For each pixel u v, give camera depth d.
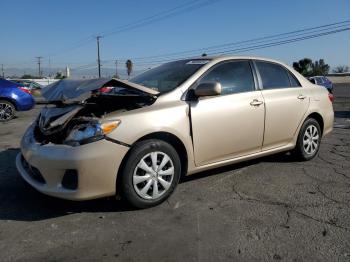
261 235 3.41
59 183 3.68
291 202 4.18
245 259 3.02
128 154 3.80
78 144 3.62
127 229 3.52
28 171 4.16
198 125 4.28
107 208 3.98
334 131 8.92
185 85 4.34
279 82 5.42
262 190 4.56
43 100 4.61
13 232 3.46
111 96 4.20
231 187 4.66
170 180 4.09
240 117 4.68
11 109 11.82
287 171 5.33
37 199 4.24
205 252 3.12
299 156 5.75
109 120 3.71
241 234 3.43
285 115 5.30
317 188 4.64
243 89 4.86
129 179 3.80
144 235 3.41
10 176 5.08
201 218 3.76
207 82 4.22
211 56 4.96
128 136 3.74
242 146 4.80
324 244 3.25
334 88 40.62
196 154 4.33
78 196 3.61
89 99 4.22
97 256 3.06
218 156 4.57
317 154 6.26
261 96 4.99
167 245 3.23
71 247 3.20
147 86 4.59
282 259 3.02
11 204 4.10
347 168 5.51
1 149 6.89
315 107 5.80
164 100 4.12
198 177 5.02
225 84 4.69
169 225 3.61
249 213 3.89
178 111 4.12
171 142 4.21
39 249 3.17
